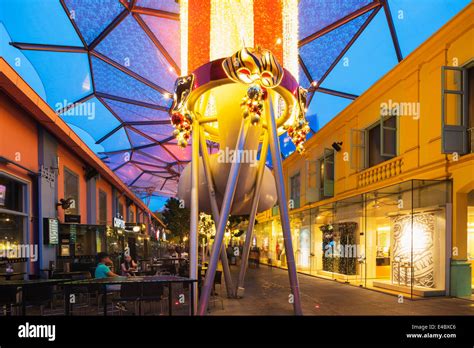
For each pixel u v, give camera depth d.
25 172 9.58
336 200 14.43
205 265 12.03
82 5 10.92
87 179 15.64
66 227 12.25
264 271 18.23
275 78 5.55
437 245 9.63
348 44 12.76
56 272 9.62
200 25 6.48
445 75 9.36
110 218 21.08
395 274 11.10
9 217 8.96
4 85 7.73
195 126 6.82
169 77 14.82
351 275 13.07
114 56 13.66
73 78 14.49
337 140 15.38
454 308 7.69
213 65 5.68
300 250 18.44
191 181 6.63
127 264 13.33
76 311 7.71
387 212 11.95
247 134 6.15
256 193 7.35
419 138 10.38
